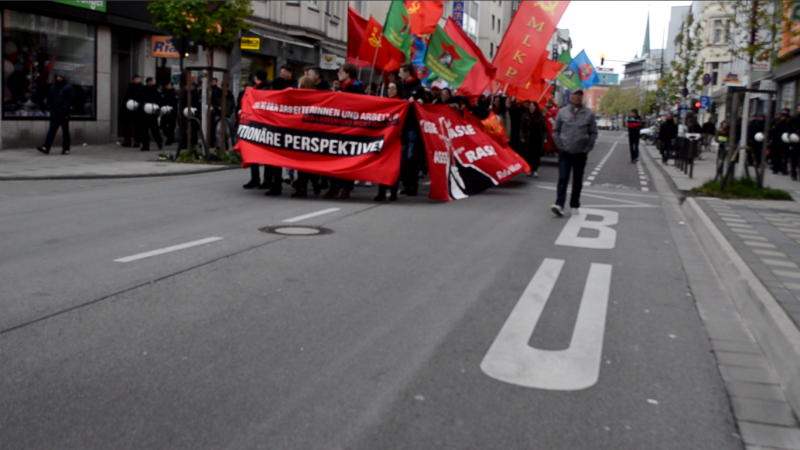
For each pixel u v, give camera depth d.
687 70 38.97
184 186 13.40
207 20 18.00
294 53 33.47
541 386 4.45
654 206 14.18
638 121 30.16
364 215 10.73
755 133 25.11
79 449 3.42
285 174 13.99
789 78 31.86
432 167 12.74
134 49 24.94
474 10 70.56
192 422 3.72
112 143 23.36
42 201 10.91
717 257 8.68
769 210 13.01
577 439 3.75
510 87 20.98
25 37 19.75
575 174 11.98
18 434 3.54
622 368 4.85
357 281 6.77
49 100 18.39
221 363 4.55
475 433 3.74
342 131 12.41
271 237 8.62
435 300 6.27
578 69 30.70
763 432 3.98
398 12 14.41
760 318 5.84
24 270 6.59
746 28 16.11
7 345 4.68
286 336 5.12
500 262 7.96
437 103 14.30
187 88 18.22
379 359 4.75
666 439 3.81
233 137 22.38
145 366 4.44
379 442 3.59
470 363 4.76
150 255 7.37
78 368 4.36
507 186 16.48
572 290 6.90
